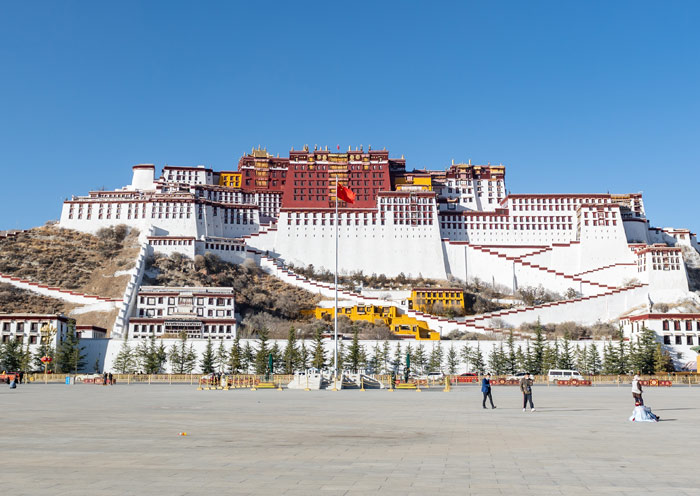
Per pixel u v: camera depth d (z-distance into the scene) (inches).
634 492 601.3
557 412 1745.8
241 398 2465.6
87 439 1008.9
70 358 5595.5
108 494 580.4
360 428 1230.9
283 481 649.6
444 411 1764.3
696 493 596.1
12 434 1081.4
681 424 1350.9
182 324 7160.4
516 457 832.9
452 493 594.2
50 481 641.6
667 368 5915.4
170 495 577.9
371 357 6254.9
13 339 5826.8
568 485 635.5
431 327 7795.3
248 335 7081.7
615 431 1194.0
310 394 2915.8
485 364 6294.3
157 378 4785.9
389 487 621.6
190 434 1093.1
